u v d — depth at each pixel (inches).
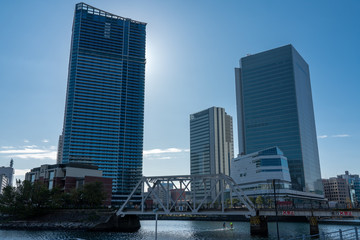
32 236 3253.0
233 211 3427.7
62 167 6333.7
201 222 6515.8
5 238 3095.5
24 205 4426.7
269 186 7819.9
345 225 4840.1
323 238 1676.9
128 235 3437.5
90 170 6417.3
